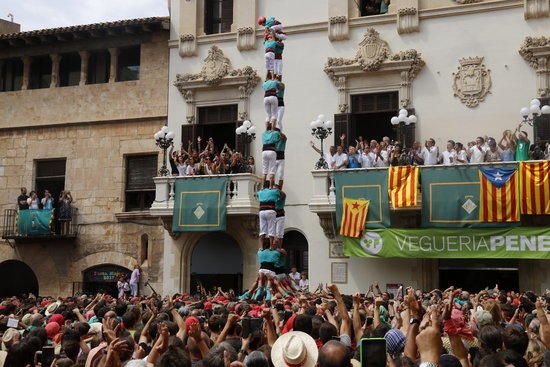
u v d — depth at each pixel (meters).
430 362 5.93
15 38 29.67
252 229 25.55
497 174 21.92
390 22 25.42
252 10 27.31
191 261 27.27
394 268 24.00
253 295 19.39
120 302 13.77
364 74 25.48
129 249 27.70
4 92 30.42
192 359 7.70
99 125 28.98
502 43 24.08
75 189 28.88
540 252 21.34
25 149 29.88
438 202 22.55
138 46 29.14
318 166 24.58
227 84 27.22
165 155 26.27
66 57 30.25
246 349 8.09
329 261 24.78
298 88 26.44
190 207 25.55
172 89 28.14
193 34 27.91
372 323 9.72
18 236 28.33
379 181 23.27
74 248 28.44
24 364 7.46
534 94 23.48
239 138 26.73
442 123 24.44
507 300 14.48
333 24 26.03
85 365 7.33
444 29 24.83
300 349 6.11
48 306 15.54
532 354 8.37
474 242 22.08
